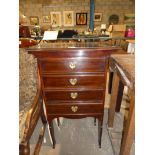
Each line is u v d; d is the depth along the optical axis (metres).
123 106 2.04
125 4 5.62
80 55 1.08
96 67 1.12
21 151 0.83
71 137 1.56
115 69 1.28
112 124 1.63
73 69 1.11
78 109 1.25
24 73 1.35
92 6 5.47
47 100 1.22
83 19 5.80
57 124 1.73
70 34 3.11
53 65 1.11
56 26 5.71
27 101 1.11
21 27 2.24
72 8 5.73
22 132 0.85
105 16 5.74
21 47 1.63
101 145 1.45
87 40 2.69
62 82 1.16
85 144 1.47
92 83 1.16
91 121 1.81
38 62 1.10
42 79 1.15
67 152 1.38
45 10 5.76
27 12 5.76
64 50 1.05
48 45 1.33
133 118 0.87
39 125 1.68
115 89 1.50
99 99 1.22
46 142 1.49
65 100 1.22
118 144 1.42
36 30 2.80
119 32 3.42
